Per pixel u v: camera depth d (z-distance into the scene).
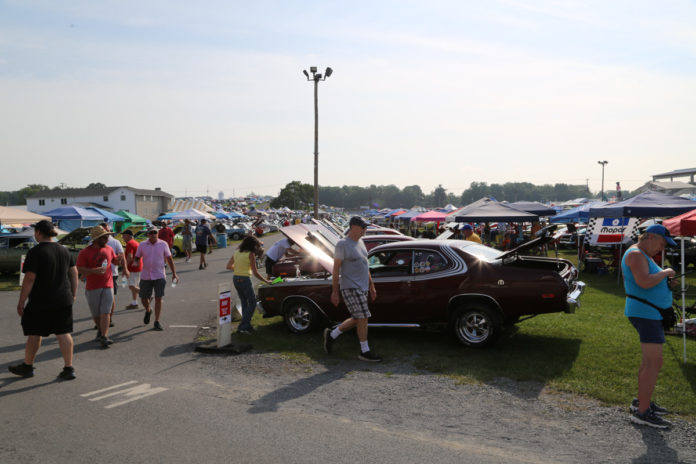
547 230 6.26
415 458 3.65
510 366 5.77
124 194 75.00
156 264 8.34
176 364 6.30
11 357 6.72
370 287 6.44
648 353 4.17
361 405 4.77
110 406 4.78
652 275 4.12
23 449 3.83
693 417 4.28
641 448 3.77
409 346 6.84
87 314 9.95
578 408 4.59
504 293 6.42
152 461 3.62
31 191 153.88
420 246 7.12
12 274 18.08
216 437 4.04
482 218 17.34
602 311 9.03
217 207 102.69
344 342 7.11
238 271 7.86
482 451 3.76
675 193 63.53
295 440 3.97
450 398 4.92
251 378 5.68
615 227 14.66
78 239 18.52
